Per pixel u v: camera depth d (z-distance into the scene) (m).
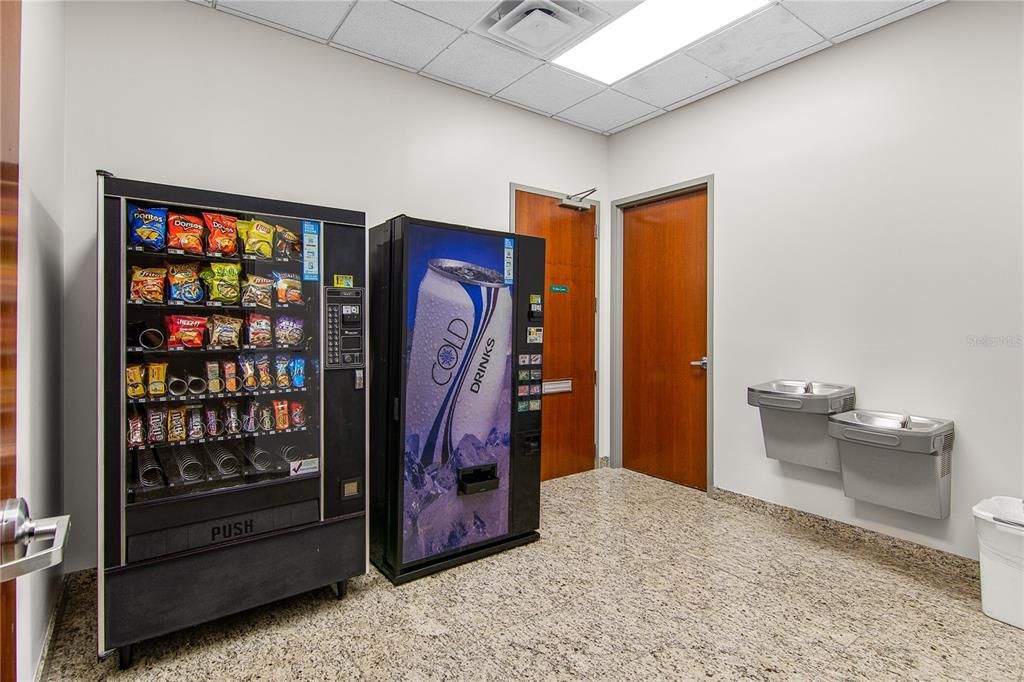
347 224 2.39
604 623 2.19
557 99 3.75
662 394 4.14
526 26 2.80
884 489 2.67
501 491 2.88
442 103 3.49
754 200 3.46
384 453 2.67
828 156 3.09
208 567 2.04
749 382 3.50
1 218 0.87
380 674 1.87
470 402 2.77
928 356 2.71
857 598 2.39
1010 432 2.45
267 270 2.28
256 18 2.74
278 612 2.28
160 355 2.15
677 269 4.02
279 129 2.86
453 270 2.71
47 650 1.94
